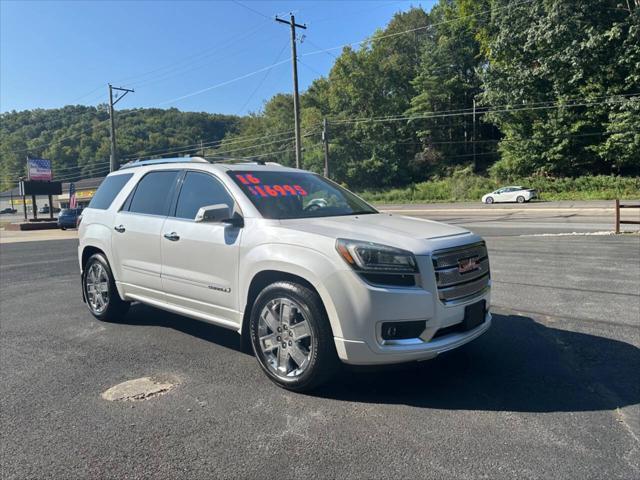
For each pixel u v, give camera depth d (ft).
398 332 11.25
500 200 131.54
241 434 10.19
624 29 123.65
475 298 12.47
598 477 8.46
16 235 80.89
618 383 12.52
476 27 173.17
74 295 25.35
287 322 12.34
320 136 204.13
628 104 122.01
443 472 8.69
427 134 195.00
